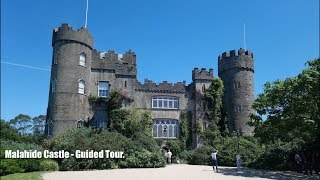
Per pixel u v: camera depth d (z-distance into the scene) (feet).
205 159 128.36
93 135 109.50
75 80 140.87
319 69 82.28
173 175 77.71
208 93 159.63
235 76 164.55
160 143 151.74
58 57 141.90
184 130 155.02
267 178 74.08
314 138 93.91
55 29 147.43
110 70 151.74
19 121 244.83
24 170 80.84
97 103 145.48
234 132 154.30
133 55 156.25
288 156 101.14
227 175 79.56
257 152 123.54
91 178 68.80
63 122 136.05
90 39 149.69
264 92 96.07
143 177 72.23
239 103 161.27
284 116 89.97
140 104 153.58
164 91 157.99
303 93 83.20
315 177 78.48
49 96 142.20
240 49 166.91
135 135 126.72
